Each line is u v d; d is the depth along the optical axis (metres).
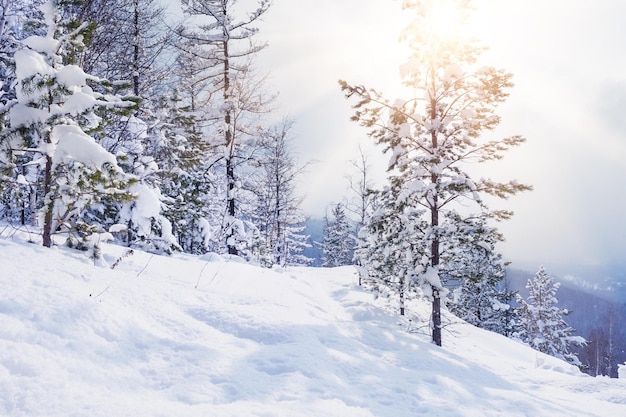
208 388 3.62
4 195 6.65
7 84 8.30
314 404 3.66
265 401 3.57
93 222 10.84
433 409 4.43
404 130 11.35
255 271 12.30
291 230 30.41
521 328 37.09
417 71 11.53
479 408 4.99
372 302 16.80
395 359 6.41
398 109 11.40
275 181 23.66
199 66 17.72
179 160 13.72
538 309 35.56
